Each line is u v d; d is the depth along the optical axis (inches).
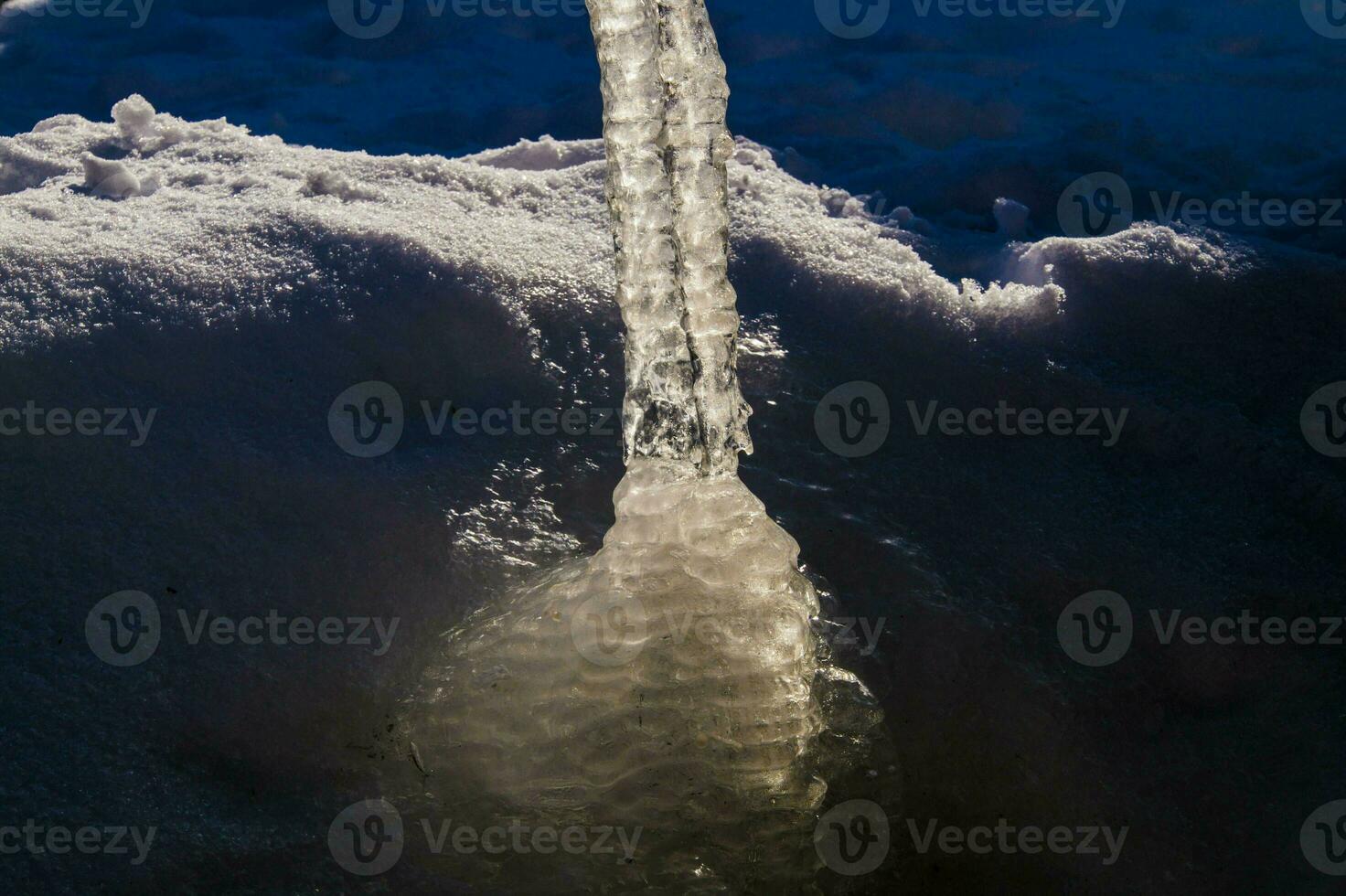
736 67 200.4
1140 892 66.0
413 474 85.3
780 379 98.7
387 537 80.9
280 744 68.8
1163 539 86.7
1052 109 177.2
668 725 66.7
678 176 72.4
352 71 195.0
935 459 92.8
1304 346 106.0
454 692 71.6
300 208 106.5
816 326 104.8
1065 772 72.0
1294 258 115.8
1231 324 107.7
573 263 105.8
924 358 102.1
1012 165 147.6
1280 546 86.5
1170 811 69.9
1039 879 66.6
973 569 83.9
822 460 92.0
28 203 106.7
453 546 80.9
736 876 63.1
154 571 76.0
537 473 87.9
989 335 104.7
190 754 67.1
